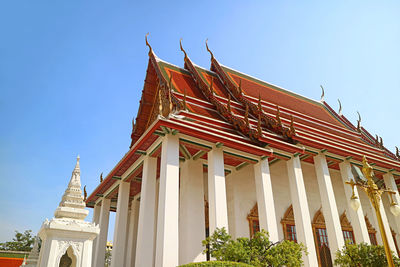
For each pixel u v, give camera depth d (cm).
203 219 1333
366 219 1908
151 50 1861
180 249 1266
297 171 1460
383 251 1188
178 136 1195
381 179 1969
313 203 1761
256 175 1365
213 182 1185
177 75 1916
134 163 1427
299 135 1551
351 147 1844
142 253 1089
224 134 1284
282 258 970
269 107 1880
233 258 891
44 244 614
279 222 1612
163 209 1041
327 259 1642
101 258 1675
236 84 2064
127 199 1519
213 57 2298
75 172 743
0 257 2247
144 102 1845
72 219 654
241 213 1529
